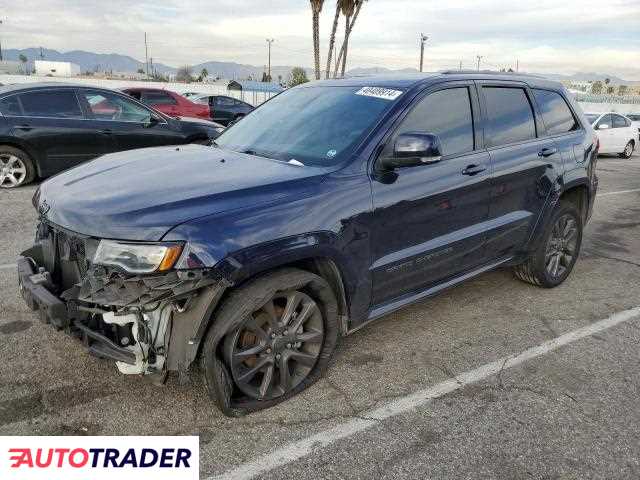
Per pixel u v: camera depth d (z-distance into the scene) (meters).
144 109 8.91
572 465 2.64
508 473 2.57
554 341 3.91
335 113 3.61
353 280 3.15
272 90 35.38
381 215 3.21
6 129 7.82
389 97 3.55
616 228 7.39
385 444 2.74
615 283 5.17
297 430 2.82
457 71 4.05
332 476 2.52
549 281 4.82
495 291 4.84
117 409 2.94
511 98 4.32
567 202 4.76
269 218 2.73
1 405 2.93
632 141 17.38
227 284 2.56
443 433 2.84
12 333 3.68
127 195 2.74
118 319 2.57
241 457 2.62
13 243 5.62
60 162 8.30
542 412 3.04
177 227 2.50
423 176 3.44
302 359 3.07
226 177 2.98
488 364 3.56
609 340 3.95
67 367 3.30
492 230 4.02
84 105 8.39
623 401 3.18
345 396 3.13
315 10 23.56
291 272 2.86
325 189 2.99
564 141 4.70
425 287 3.77
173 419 2.87
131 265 2.47
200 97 19.08
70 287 2.92
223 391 2.77
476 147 3.90
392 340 3.84
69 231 2.70
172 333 2.63
